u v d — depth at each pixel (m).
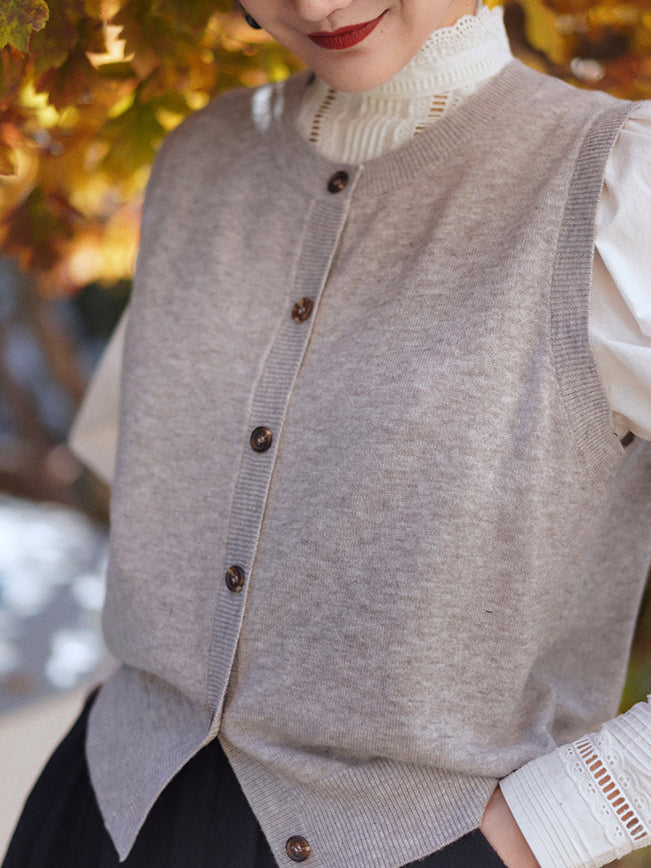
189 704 0.87
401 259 0.84
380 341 0.82
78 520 3.35
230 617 0.84
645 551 0.89
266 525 0.83
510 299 0.78
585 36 1.17
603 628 0.90
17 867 0.95
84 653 1.92
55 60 0.90
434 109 0.86
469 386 0.78
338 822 0.81
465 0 0.85
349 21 0.79
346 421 0.81
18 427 3.95
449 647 0.80
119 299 4.43
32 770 1.46
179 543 0.88
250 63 1.11
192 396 0.88
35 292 3.54
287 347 0.86
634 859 1.44
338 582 0.80
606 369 0.77
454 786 0.80
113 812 0.88
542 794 0.79
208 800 0.86
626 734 0.79
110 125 1.11
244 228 0.91
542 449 0.78
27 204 1.15
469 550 0.79
